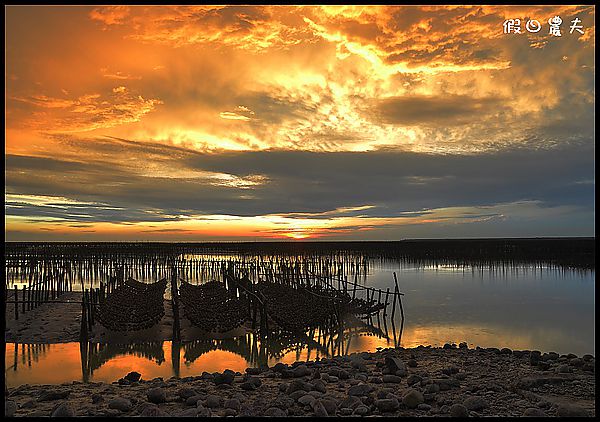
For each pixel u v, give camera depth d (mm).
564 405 6984
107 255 59438
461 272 50812
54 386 9859
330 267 54812
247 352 17734
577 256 61969
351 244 102188
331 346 18719
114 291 28891
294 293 27781
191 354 17281
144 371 14711
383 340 19500
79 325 21203
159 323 21750
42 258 49344
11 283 41375
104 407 7672
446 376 9516
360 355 12656
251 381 9109
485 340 18719
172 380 10266
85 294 19578
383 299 30859
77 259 56250
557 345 17609
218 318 19984
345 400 7695
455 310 26047
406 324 22484
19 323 21578
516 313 24859
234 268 45250
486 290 34719
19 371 14625
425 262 64875
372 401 7688
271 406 7621
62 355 16797
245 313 21984
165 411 7527
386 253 73250
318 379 9500
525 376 9438
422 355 12266
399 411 7355
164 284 34656
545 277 44250
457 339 19094
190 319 20188
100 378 13766
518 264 58375
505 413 7102
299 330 20016
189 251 84562
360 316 24734
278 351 17922
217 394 8570
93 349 17750
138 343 18750
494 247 75625
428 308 26859
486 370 10227
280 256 76312
